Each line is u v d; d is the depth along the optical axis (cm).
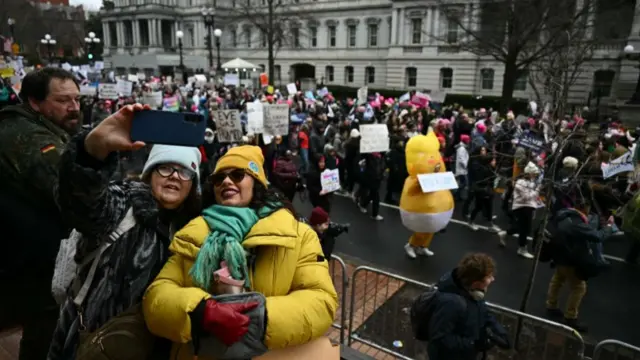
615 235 965
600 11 2150
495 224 1037
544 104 936
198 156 202
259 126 1038
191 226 179
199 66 6097
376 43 4994
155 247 187
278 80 5844
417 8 4338
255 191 192
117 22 6856
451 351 337
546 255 598
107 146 149
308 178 902
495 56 2283
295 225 191
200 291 161
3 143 216
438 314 339
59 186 157
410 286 683
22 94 231
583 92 3067
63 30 6056
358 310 605
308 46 5528
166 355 185
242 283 165
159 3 6412
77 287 182
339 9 5138
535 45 2253
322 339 191
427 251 830
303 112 2097
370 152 1006
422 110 1900
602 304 679
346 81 5284
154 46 6425
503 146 1112
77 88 240
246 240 171
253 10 5453
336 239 915
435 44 4278
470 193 1056
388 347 525
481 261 338
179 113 152
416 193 755
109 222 172
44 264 233
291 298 171
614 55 3041
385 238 925
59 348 185
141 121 150
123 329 168
